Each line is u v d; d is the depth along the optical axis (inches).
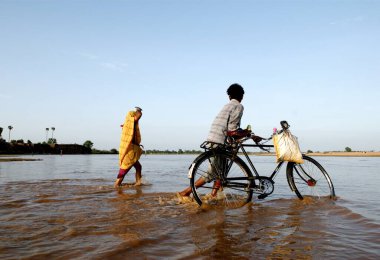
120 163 239.8
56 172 402.0
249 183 173.9
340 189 233.9
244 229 116.9
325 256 89.2
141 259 85.0
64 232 109.1
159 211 146.4
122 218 131.0
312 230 115.8
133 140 243.9
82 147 3297.2
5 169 468.1
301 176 189.0
